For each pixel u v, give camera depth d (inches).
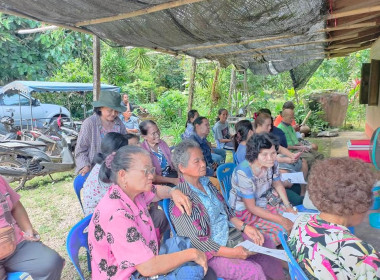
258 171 98.7
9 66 533.0
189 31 156.0
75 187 111.3
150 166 68.7
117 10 126.7
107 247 64.5
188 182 86.7
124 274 63.4
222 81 504.7
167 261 65.1
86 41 557.3
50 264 84.4
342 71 649.0
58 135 259.8
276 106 526.9
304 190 150.0
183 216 80.7
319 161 54.3
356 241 45.6
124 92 561.0
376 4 136.4
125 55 582.2
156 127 134.6
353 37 253.6
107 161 80.3
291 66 382.3
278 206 104.0
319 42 239.5
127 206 67.4
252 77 568.4
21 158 210.1
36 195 199.8
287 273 96.7
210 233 83.7
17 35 549.0
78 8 123.7
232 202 102.7
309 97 464.4
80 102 508.7
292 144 194.5
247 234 89.7
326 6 135.0
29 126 356.8
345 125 466.9
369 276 43.0
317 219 51.8
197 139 163.6
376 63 300.8
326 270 45.6
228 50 258.7
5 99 347.3
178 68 714.2
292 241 53.4
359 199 47.5
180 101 543.5
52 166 212.7
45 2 116.6
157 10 124.6
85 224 75.2
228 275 78.6
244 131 141.4
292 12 132.0
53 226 155.6
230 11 128.1
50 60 572.4
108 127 135.6
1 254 75.9
